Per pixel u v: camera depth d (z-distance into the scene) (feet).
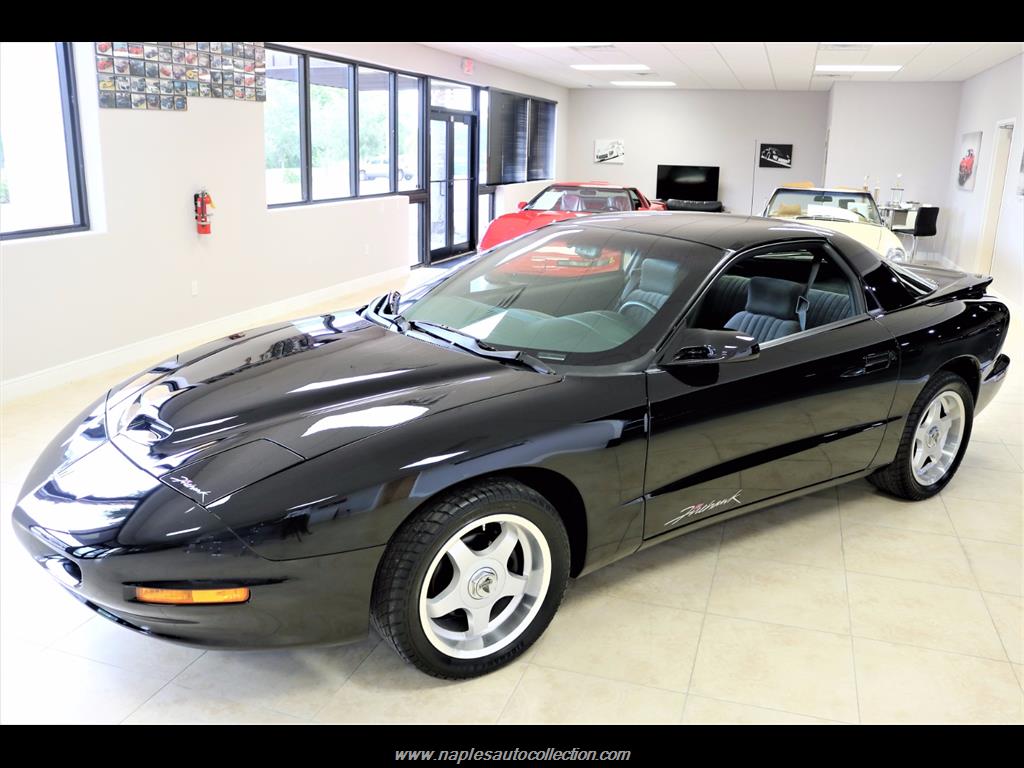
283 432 6.62
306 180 26.25
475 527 6.68
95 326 17.61
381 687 7.04
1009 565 9.47
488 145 42.68
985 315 11.07
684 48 34.37
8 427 13.85
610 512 7.54
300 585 6.04
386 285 30.25
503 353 7.93
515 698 6.92
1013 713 6.91
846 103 47.47
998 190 36.06
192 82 19.66
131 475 6.48
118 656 7.44
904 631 8.09
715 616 8.25
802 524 10.43
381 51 29.53
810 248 9.62
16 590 8.48
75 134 17.04
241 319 22.65
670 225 9.74
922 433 10.82
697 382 7.93
